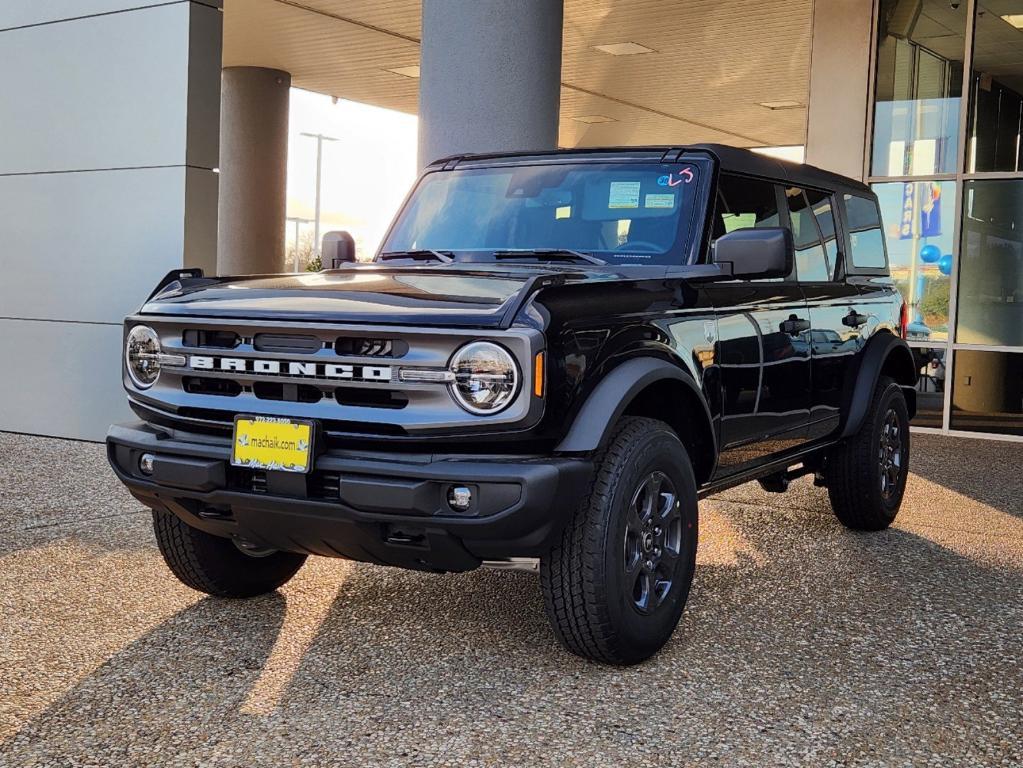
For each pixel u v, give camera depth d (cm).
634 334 331
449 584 430
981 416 1020
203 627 372
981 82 1020
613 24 1397
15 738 280
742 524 567
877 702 313
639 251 395
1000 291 1013
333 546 322
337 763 267
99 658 341
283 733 285
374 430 303
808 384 454
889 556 498
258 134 1700
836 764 271
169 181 796
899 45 1053
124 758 269
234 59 1650
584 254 392
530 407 289
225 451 319
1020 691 325
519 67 765
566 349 301
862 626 387
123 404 819
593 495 318
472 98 767
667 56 1575
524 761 270
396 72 1711
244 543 373
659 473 339
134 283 815
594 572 316
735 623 388
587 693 316
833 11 1071
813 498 647
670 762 270
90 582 426
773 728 293
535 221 418
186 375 332
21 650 347
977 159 1023
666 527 346
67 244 850
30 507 568
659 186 407
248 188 1703
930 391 1044
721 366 377
